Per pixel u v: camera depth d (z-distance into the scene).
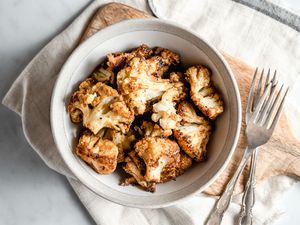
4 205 0.51
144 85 0.39
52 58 0.49
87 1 0.51
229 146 0.39
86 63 0.40
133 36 0.41
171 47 0.42
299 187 0.50
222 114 0.41
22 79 0.49
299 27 0.50
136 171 0.39
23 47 0.51
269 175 0.47
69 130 0.40
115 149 0.39
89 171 0.40
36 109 0.49
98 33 0.39
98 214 0.49
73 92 0.41
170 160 0.39
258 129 0.44
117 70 0.40
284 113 0.47
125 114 0.38
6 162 0.51
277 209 0.50
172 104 0.40
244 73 0.46
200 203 0.49
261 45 0.50
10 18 0.51
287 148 0.47
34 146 0.49
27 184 0.51
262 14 0.50
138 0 0.49
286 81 0.50
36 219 0.51
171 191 0.40
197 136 0.40
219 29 0.50
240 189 0.47
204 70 0.40
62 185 0.51
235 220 0.49
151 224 0.50
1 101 0.51
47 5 0.51
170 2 0.50
